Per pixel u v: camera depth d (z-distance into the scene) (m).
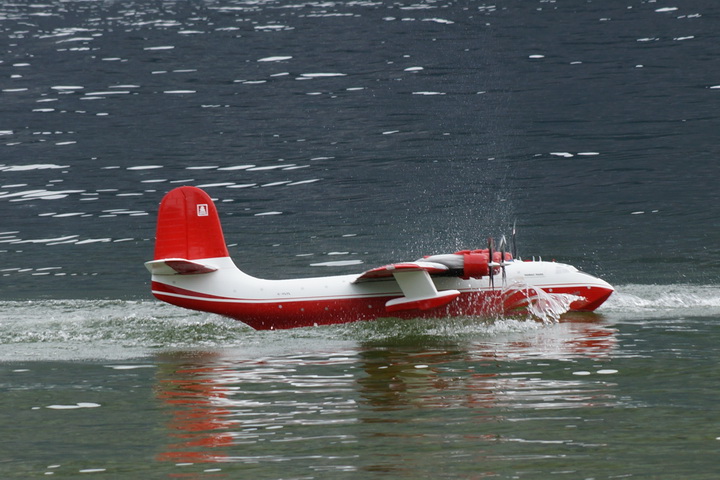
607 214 106.69
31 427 49.31
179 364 61.34
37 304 80.31
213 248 72.12
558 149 136.75
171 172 131.62
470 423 48.09
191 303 72.19
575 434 46.28
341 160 135.50
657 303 76.19
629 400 51.12
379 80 187.38
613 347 62.59
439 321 72.06
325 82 187.75
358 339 67.38
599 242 96.88
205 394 54.31
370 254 94.81
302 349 64.94
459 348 63.75
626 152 133.25
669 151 132.38
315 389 54.69
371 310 72.31
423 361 60.44
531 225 104.06
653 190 115.25
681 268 87.44
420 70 195.12
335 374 57.81
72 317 75.81
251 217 110.62
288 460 43.94
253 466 43.38
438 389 54.03
